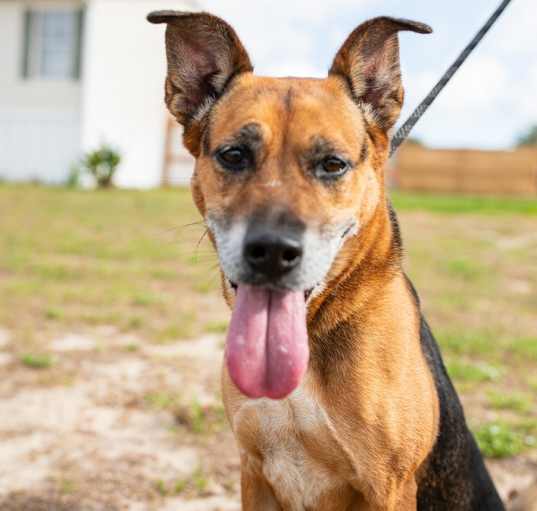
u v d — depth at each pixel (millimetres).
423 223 3275
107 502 864
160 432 1021
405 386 674
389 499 678
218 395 1126
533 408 1119
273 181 655
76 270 1984
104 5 4109
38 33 4203
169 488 894
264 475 718
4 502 852
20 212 2988
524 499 792
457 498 744
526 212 3801
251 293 644
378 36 720
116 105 4301
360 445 671
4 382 1159
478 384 1207
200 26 729
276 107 681
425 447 688
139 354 1309
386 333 676
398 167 5508
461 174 5391
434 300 1774
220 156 678
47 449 965
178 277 1979
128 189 4137
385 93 721
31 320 1494
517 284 2035
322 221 648
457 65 803
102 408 1081
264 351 630
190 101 736
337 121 686
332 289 670
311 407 677
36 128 4246
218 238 664
